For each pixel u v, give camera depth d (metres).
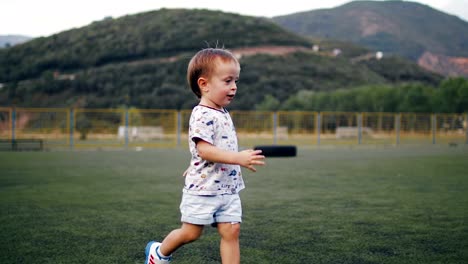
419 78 65.25
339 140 24.48
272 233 3.85
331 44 78.69
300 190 6.46
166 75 46.28
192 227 2.57
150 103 42.25
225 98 2.59
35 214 4.68
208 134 2.49
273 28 65.94
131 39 54.50
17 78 49.56
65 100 43.91
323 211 4.85
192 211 2.53
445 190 6.47
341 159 12.69
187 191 2.57
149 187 6.76
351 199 5.64
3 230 3.97
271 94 45.56
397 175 8.52
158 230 3.98
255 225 4.16
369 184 7.16
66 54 51.97
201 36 56.38
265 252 3.29
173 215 4.62
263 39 61.00
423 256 3.21
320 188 6.67
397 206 5.16
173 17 60.25
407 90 34.97
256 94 45.22
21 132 20.16
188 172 2.61
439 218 4.50
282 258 3.15
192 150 2.58
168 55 52.22
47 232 3.90
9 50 54.00
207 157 2.46
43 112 20.33
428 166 10.41
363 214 4.70
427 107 33.03
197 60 2.62
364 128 24.81
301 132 24.00
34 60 51.56
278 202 5.43
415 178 7.98
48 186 6.85
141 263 3.06
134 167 10.09
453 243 3.56
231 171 2.57
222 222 2.55
